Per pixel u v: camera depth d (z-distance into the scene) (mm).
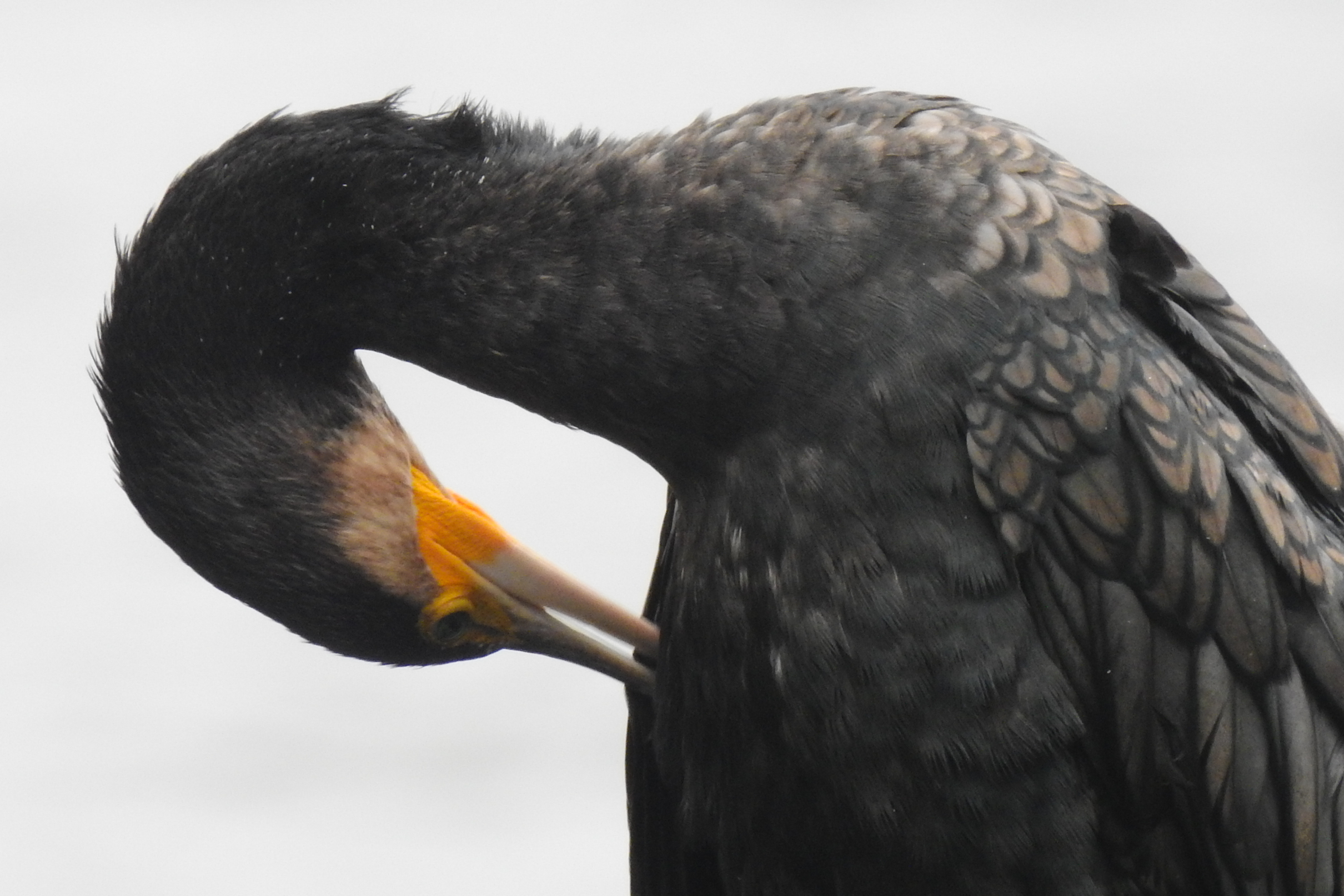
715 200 7605
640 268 7656
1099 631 7430
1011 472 7320
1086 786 7617
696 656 8164
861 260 7422
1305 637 7477
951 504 7395
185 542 8688
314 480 8633
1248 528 7414
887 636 7500
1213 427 7457
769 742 8008
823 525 7523
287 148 8328
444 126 8297
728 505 7840
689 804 8555
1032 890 7711
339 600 8773
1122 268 7617
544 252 7840
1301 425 7738
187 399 8516
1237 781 7461
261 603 8781
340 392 8711
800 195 7527
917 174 7516
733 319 7539
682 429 7848
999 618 7438
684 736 8430
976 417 7312
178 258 8422
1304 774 7434
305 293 8367
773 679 7836
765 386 7559
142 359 8516
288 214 8289
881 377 7379
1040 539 7387
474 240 7973
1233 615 7391
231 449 8539
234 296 8398
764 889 8414
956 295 7344
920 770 7629
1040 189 7559
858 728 7648
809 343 7457
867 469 7430
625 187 7770
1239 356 7734
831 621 7570
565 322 7801
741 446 7742
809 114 7773
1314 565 7480
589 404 7965
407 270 8117
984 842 7668
